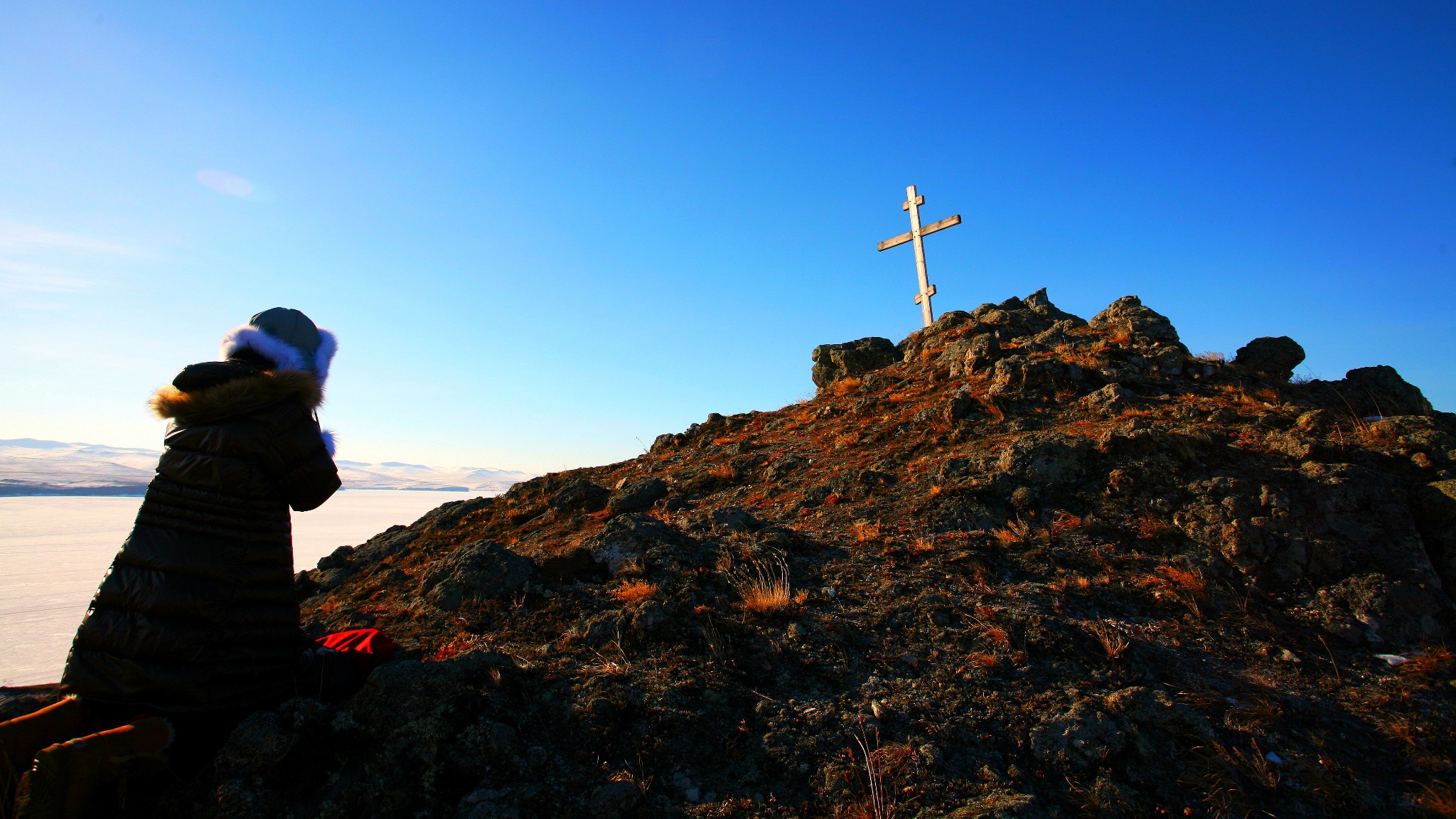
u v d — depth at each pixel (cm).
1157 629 470
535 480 1241
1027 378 994
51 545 10562
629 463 1313
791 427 1206
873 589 509
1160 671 421
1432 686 422
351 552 1006
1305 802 334
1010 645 431
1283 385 1000
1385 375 964
